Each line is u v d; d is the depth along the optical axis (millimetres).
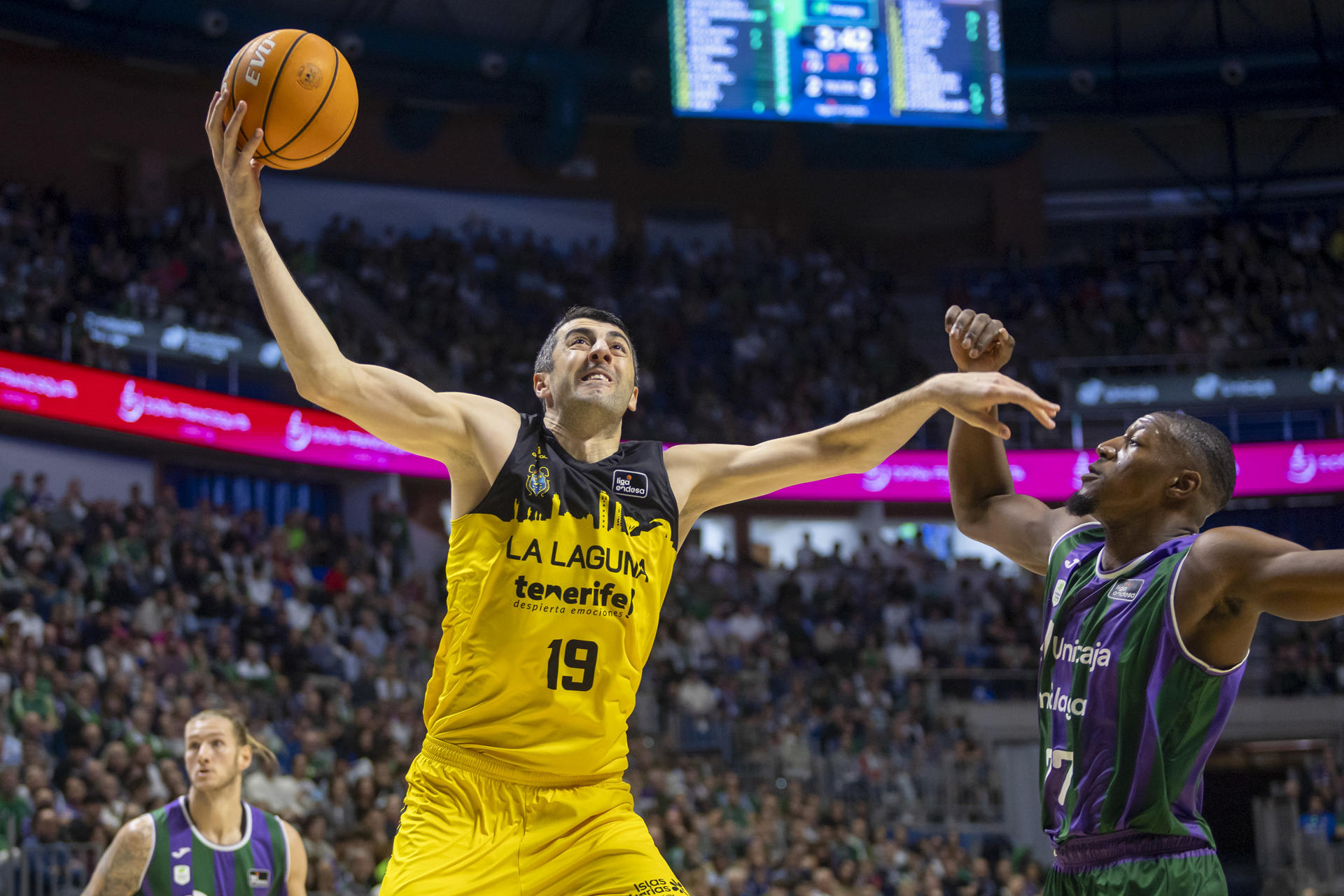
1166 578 2842
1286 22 24703
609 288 22453
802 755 14562
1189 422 3014
